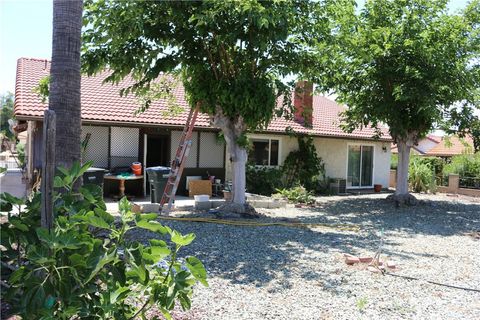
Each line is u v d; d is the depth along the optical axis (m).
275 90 11.95
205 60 11.48
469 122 15.69
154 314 4.55
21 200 3.73
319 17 11.13
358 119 16.72
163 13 10.33
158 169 13.41
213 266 6.87
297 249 8.30
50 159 3.50
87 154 15.60
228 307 5.05
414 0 14.68
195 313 4.80
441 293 5.94
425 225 12.26
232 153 12.12
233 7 9.20
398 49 14.48
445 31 14.07
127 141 16.42
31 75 17.33
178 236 3.30
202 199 13.15
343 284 6.15
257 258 7.47
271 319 4.75
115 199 15.11
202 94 11.51
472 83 14.43
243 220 11.24
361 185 23.69
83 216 3.18
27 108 14.40
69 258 3.09
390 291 5.92
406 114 15.90
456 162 24.42
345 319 4.84
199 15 9.22
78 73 5.77
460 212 15.51
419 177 23.09
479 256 8.41
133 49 10.51
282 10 9.48
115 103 17.14
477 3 15.02
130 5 9.28
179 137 17.44
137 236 8.59
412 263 7.58
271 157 19.86
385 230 11.12
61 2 5.62
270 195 18.77
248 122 11.48
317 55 11.59
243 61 11.44
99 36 9.80
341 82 14.43
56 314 3.20
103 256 3.07
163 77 13.38
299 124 20.86
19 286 3.25
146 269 3.21
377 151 24.12
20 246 3.75
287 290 5.79
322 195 20.22
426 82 14.08
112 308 3.12
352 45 12.73
